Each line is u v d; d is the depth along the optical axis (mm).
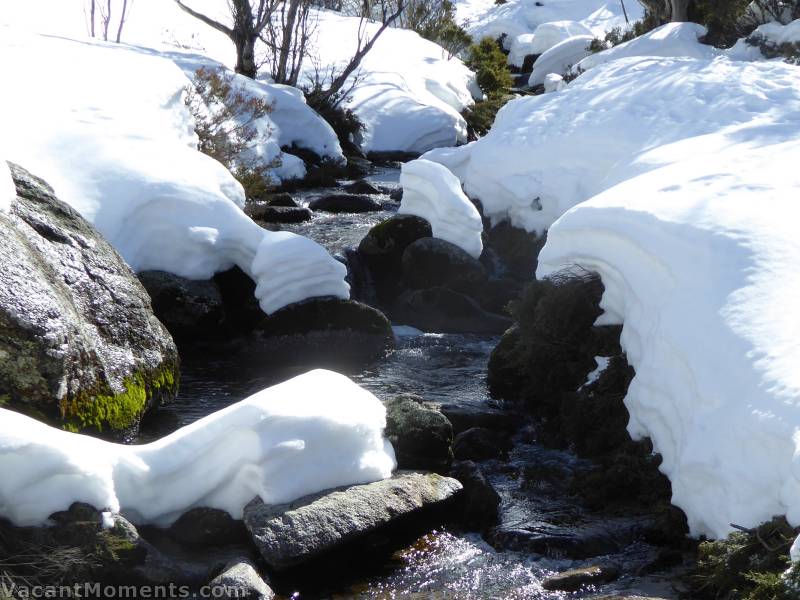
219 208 9773
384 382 8977
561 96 13555
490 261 12047
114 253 7922
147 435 7277
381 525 5715
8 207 7145
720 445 5426
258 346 9641
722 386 5652
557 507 6535
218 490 5695
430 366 9539
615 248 7547
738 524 5160
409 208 12227
